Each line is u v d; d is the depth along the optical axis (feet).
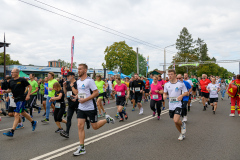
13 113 19.84
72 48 45.11
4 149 14.67
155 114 30.17
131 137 17.61
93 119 13.98
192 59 195.21
